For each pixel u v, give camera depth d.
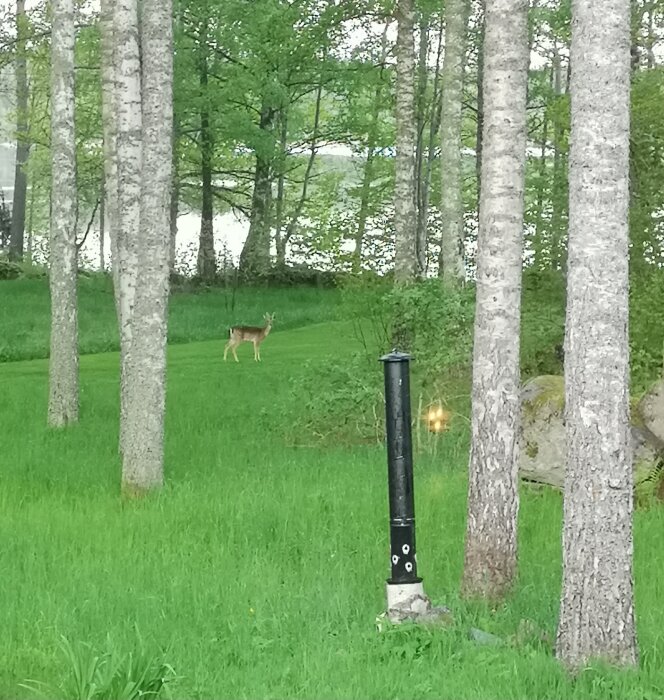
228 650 6.80
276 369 25.33
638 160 17.61
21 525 10.71
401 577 7.37
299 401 17.14
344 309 16.62
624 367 6.66
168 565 9.01
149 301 12.66
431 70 44.59
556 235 17.52
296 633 7.16
